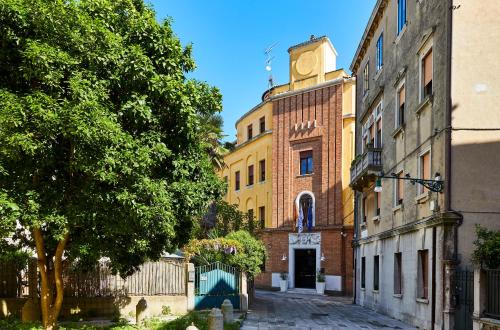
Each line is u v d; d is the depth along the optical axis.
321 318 17.33
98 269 16.48
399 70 17.89
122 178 8.63
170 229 9.40
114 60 8.97
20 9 8.02
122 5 10.30
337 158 31.78
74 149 8.12
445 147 12.70
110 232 9.12
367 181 21.75
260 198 37.34
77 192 8.86
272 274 34.38
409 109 16.39
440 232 12.68
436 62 13.79
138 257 11.77
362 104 25.70
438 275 12.78
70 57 8.38
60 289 10.65
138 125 9.52
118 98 9.42
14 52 8.48
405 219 16.48
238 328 13.75
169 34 10.42
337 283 30.52
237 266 20.52
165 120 10.12
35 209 8.30
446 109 12.81
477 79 12.81
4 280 14.59
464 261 12.20
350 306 23.31
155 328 12.45
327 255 31.38
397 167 17.81
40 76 8.07
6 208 7.72
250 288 22.66
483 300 10.19
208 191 11.61
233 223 30.31
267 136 36.44
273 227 34.66
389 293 18.38
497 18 12.98
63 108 7.90
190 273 18.03
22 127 7.66
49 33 8.37
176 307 17.56
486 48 12.90
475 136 12.64
